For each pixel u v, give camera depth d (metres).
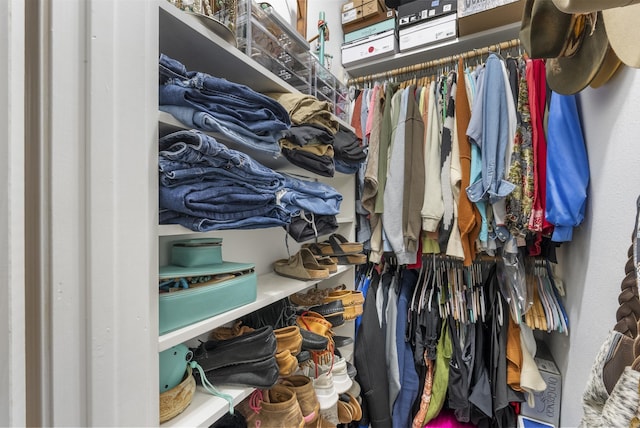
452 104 1.23
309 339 0.85
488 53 1.32
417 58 1.59
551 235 1.07
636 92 0.74
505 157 1.10
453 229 1.19
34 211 0.34
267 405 0.71
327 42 1.54
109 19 0.39
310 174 1.26
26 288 0.34
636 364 0.50
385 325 1.46
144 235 0.44
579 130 0.99
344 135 1.21
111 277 0.39
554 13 0.77
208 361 0.65
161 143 0.52
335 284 1.44
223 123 0.56
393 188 1.28
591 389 0.62
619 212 0.81
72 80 0.35
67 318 0.35
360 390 1.35
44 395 0.34
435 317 1.38
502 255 1.19
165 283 0.56
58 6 0.34
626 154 0.78
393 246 1.27
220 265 0.69
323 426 0.89
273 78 0.80
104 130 0.38
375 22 1.60
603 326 0.89
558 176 1.00
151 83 0.45
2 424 0.32
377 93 1.41
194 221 0.53
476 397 1.27
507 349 1.28
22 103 0.33
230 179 0.60
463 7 1.31
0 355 0.32
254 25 0.79
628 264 0.60
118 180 0.40
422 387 1.41
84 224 0.36
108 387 0.38
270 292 0.82
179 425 0.52
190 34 0.56
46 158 0.34
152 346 0.45
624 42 0.62
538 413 1.22
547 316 1.18
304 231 0.83
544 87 1.10
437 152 1.25
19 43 0.33
